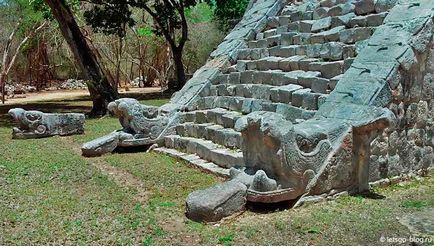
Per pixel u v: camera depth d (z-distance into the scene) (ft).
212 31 109.50
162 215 17.25
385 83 20.21
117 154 29.17
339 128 18.98
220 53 34.81
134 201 18.93
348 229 15.23
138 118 29.84
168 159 27.20
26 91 114.42
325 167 18.38
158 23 72.49
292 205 17.90
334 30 26.84
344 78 21.76
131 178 23.00
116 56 102.83
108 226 15.83
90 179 22.54
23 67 122.93
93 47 76.33
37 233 15.15
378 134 20.02
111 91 51.13
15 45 107.96
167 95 74.95
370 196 19.10
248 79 30.07
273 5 35.40
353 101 20.11
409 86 21.31
